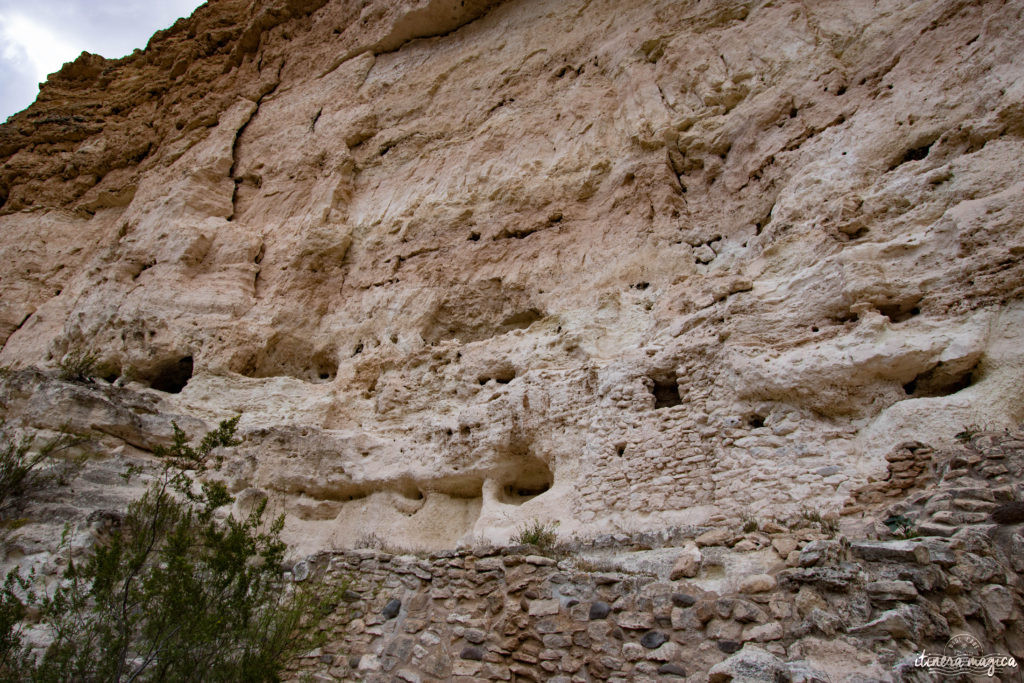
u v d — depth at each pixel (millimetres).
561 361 9594
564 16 15438
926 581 4164
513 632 5387
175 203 15719
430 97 16016
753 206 10211
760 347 7305
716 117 11555
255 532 9336
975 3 9141
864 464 6023
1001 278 6336
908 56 9641
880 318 6727
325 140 16469
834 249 7848
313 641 5648
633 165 11586
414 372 11305
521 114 14094
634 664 4746
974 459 5266
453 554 6324
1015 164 7180
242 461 10445
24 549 7738
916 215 7582
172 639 4922
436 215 13336
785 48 11508
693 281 8922
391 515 9602
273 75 19531
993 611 4121
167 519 6621
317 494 10281
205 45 21953
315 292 13523
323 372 12930
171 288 13680
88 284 15250
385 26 18062
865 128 9336
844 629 4176
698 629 4668
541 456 8531
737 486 6578
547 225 11945
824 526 5453
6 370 11297
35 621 6676
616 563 5672
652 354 8203
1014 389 5797
